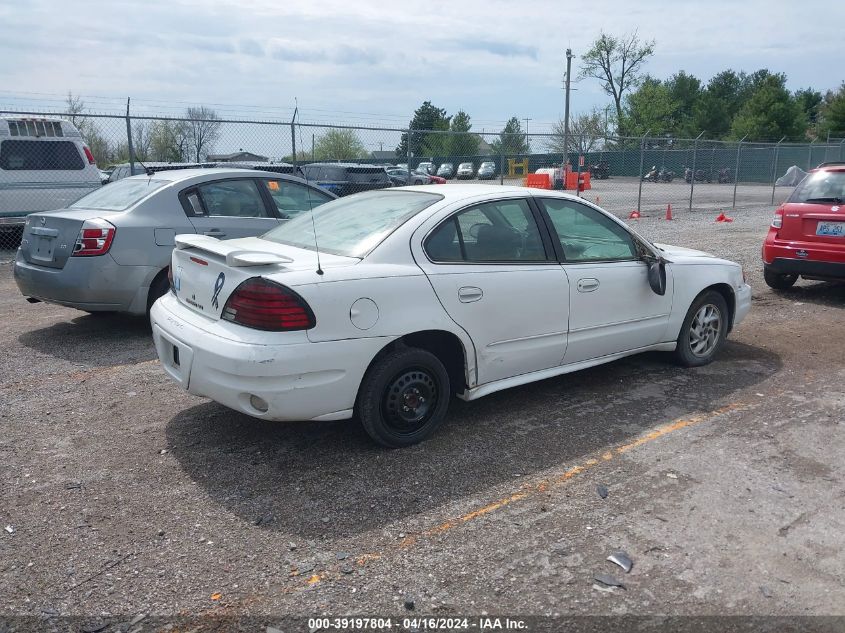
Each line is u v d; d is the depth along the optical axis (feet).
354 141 48.24
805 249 27.63
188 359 12.91
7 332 22.98
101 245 20.83
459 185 16.51
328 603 9.43
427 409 14.19
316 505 11.89
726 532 11.09
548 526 11.25
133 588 9.73
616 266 16.94
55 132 42.09
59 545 10.70
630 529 11.16
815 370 19.40
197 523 11.33
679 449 14.10
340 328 12.58
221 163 43.80
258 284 12.22
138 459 13.55
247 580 9.91
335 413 12.94
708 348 19.74
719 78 305.94
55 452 13.84
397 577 9.97
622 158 97.86
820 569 10.19
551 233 15.92
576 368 16.63
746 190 106.73
